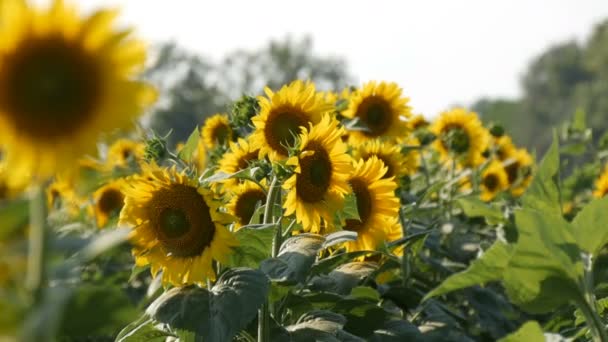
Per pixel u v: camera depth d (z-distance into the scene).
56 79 2.15
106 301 2.21
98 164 2.31
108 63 2.18
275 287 4.10
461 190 9.39
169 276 3.84
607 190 8.30
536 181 3.42
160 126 74.38
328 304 4.43
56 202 7.03
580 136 10.51
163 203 3.87
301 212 4.36
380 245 4.85
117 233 2.12
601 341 2.80
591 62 101.25
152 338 3.98
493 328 5.86
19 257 2.18
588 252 2.90
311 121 4.73
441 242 7.35
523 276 2.78
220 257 3.82
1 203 2.22
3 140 2.15
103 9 2.16
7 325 2.05
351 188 4.47
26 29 2.13
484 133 8.70
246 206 4.73
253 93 5.33
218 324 3.53
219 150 6.00
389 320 4.72
